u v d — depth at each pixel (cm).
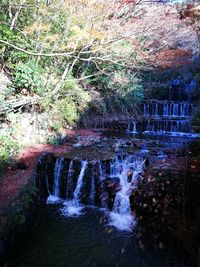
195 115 733
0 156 482
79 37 552
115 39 625
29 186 451
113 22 646
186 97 1237
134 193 464
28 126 638
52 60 777
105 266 345
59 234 414
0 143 518
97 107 923
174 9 689
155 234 401
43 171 551
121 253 370
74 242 394
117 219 463
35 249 375
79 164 534
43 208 502
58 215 477
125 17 689
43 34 673
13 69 655
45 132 681
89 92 908
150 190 443
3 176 462
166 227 390
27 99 620
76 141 712
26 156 549
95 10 629
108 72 920
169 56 812
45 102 673
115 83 955
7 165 492
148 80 1166
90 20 618
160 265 345
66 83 761
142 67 836
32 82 636
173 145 695
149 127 973
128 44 776
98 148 643
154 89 1212
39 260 352
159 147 665
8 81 625
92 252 371
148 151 614
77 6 638
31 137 637
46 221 454
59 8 655
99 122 936
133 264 348
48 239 399
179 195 405
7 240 354
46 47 632
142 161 543
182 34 809
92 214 485
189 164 465
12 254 362
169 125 950
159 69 948
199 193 380
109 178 520
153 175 467
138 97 1078
